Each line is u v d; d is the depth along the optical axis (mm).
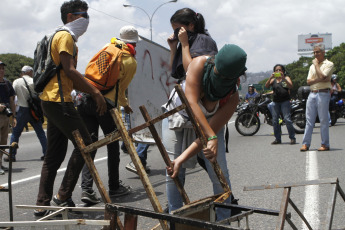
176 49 3016
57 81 3531
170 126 2746
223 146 2805
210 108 2613
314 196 4156
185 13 2938
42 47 3584
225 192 2312
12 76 62094
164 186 5055
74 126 3537
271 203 3971
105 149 9258
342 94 15523
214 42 2869
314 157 6621
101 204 4250
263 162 6426
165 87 6078
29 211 4086
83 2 3697
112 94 4207
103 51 4129
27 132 17969
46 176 3721
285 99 8578
